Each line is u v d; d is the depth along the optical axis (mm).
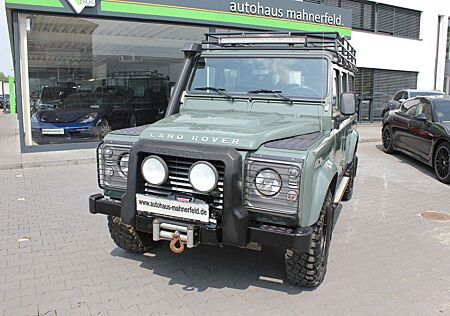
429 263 4699
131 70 12812
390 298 3889
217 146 3471
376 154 12750
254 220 3588
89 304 3674
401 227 5953
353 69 6793
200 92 5031
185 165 3555
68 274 4246
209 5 13031
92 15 11375
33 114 11375
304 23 15555
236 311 3615
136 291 3932
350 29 17250
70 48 11734
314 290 4016
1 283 4027
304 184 3381
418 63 22969
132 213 3740
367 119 21734
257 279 4227
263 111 4699
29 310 3557
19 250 4844
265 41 5141
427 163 9695
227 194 3379
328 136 4230
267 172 3432
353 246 5184
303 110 4582
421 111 10539
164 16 12281
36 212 6340
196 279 4203
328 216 4211
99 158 4164
